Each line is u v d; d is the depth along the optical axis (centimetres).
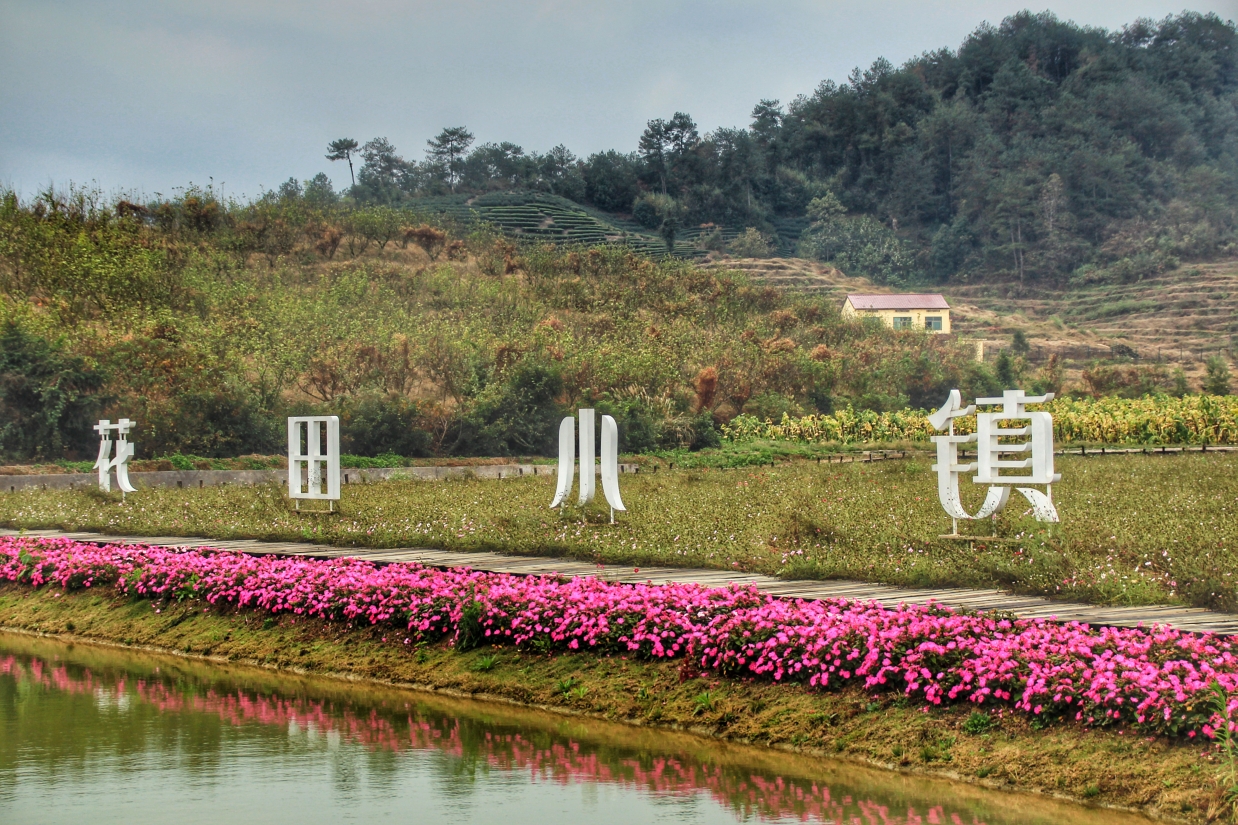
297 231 6794
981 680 782
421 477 3278
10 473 2902
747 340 5956
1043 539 1276
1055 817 670
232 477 3178
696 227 12838
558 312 6219
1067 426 4544
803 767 789
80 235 5138
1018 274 11656
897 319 8469
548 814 706
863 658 856
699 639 944
